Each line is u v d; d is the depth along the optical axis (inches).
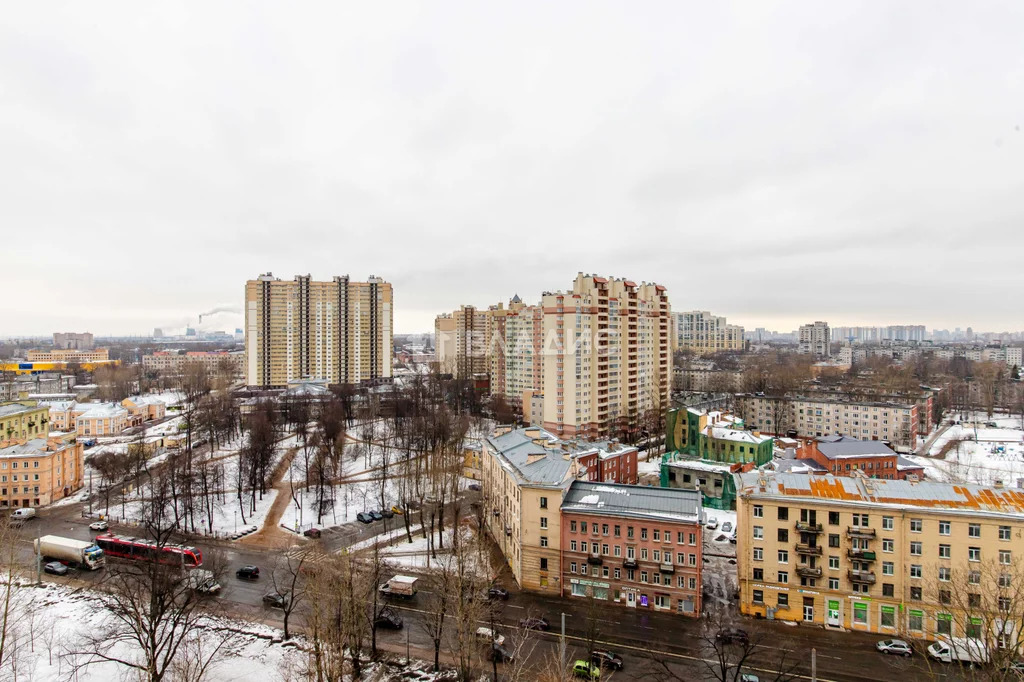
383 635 2910.9
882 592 2893.7
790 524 3034.0
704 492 5152.6
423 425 6747.1
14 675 2383.1
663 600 3152.1
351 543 4165.8
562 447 4926.2
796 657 2684.5
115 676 2486.5
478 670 2596.0
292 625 2955.2
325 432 6953.7
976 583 2738.7
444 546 4094.5
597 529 3292.3
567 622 3024.1
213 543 4158.5
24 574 3523.6
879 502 2923.2
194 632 2851.9
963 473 6072.8
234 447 7204.7
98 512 4862.2
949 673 2539.4
